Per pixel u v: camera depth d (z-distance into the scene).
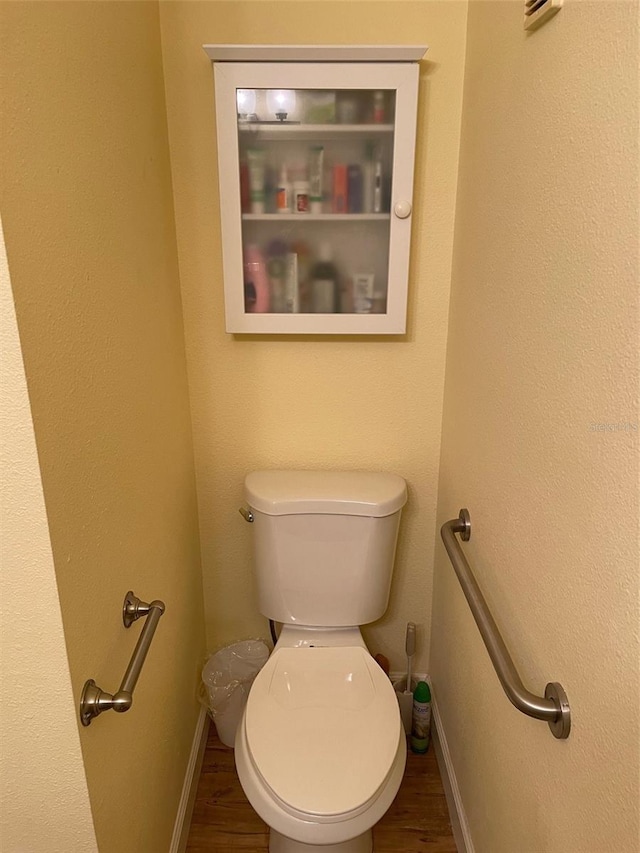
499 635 1.01
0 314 0.67
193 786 1.57
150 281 1.22
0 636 0.79
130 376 1.08
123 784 1.04
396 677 1.84
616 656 0.67
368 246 1.43
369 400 1.58
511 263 1.03
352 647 1.50
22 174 0.69
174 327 1.41
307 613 1.56
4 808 0.89
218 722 1.70
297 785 1.14
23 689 0.82
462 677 1.44
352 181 1.39
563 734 0.82
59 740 0.85
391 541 1.52
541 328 0.89
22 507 0.73
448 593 1.57
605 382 0.69
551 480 0.86
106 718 0.96
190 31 1.32
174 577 1.40
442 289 1.49
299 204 1.40
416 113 1.29
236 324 1.44
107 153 0.98
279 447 1.62
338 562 1.50
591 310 0.73
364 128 1.33
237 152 1.32
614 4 0.67
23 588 0.77
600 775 0.72
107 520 0.96
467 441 1.33
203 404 1.58
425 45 1.23
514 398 1.01
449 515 1.52
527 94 0.94
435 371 1.56
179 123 1.37
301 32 1.32
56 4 0.79
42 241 0.74
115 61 1.02
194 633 1.64
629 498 0.64
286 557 1.50
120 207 1.04
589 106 0.73
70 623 0.81
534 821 0.96
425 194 1.42
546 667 0.88
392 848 1.47
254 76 1.27
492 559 1.14
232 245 1.39
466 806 1.40
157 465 1.25
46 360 0.75
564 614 0.81
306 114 1.33
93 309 0.90
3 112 0.65
